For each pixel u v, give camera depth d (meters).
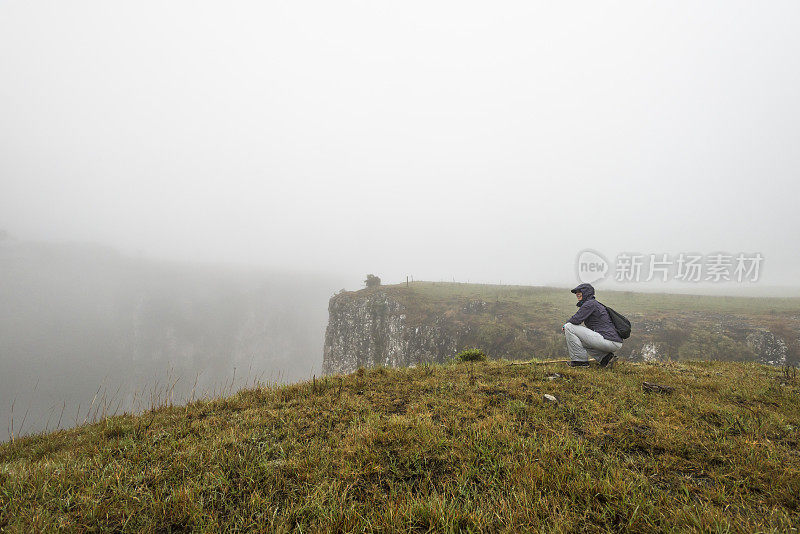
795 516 2.18
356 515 2.30
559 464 2.92
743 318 27.69
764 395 4.94
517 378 6.25
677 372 6.74
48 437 4.45
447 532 2.13
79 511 2.43
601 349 6.86
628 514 2.24
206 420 4.48
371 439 3.48
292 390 5.91
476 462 3.06
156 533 2.28
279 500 2.58
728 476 2.73
